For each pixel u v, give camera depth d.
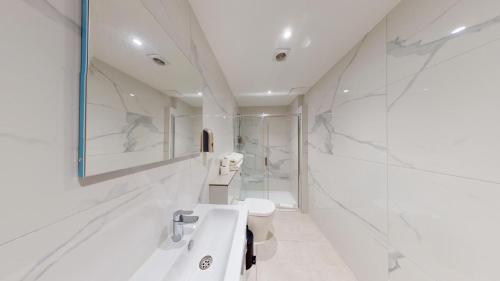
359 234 1.36
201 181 1.25
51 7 0.34
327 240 1.91
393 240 1.03
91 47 0.41
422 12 0.86
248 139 3.35
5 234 0.27
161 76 0.73
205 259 0.85
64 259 0.36
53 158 0.34
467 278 0.68
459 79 0.71
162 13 0.73
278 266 1.53
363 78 1.31
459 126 0.71
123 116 0.52
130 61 0.56
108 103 0.47
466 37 0.68
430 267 0.81
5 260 0.27
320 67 1.84
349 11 1.06
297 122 2.79
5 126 0.28
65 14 0.37
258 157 3.31
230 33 1.28
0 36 0.27
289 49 1.49
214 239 0.98
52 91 0.34
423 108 0.85
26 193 0.30
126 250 0.53
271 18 1.12
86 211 0.41
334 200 1.77
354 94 1.43
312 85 2.36
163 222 0.75
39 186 0.32
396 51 1.01
